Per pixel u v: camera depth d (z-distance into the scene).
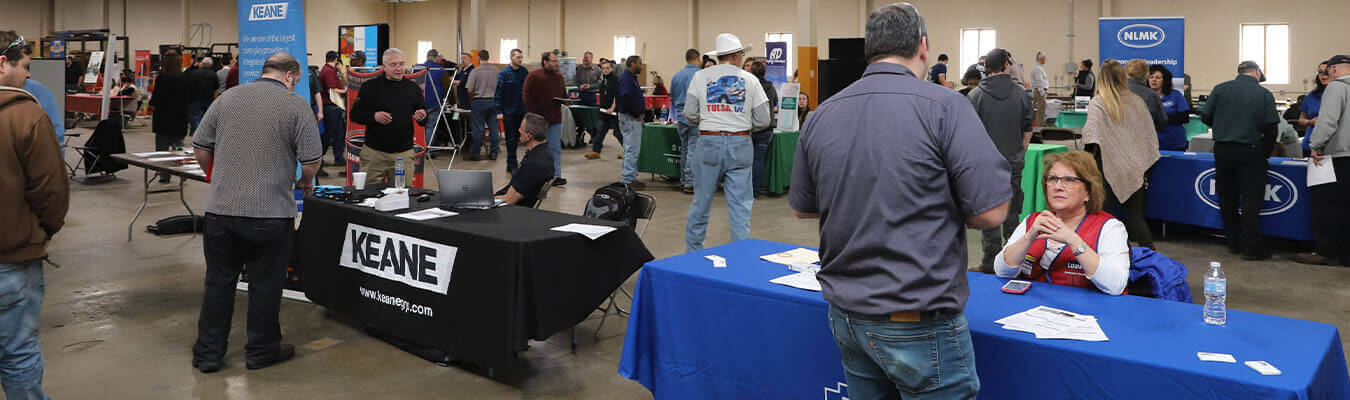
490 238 3.03
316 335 3.77
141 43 23.33
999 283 2.47
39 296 2.50
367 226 3.57
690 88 4.86
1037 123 9.71
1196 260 5.28
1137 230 4.96
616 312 4.08
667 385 2.64
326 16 23.03
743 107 4.79
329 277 3.81
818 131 1.77
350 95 6.70
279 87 3.24
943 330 1.70
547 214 3.55
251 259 3.32
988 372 2.00
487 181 3.62
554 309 3.07
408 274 3.36
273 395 3.08
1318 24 14.26
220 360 3.33
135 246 5.68
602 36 21.80
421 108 5.66
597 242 3.22
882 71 1.72
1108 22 9.11
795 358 2.32
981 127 1.64
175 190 6.19
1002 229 4.74
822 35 18.50
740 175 4.90
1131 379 1.80
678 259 2.75
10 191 2.33
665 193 8.09
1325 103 4.89
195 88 8.69
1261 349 1.86
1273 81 14.78
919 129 1.63
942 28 17.61
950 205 1.66
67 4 23.38
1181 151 6.19
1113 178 4.92
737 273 2.55
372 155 5.52
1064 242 2.40
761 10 19.48
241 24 6.35
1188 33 15.39
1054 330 2.00
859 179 1.67
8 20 22.61
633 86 8.05
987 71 4.61
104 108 9.93
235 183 3.13
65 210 2.48
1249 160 5.20
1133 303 2.24
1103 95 4.96
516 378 3.25
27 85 5.64
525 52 22.94
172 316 4.07
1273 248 5.59
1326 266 5.06
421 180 6.68
